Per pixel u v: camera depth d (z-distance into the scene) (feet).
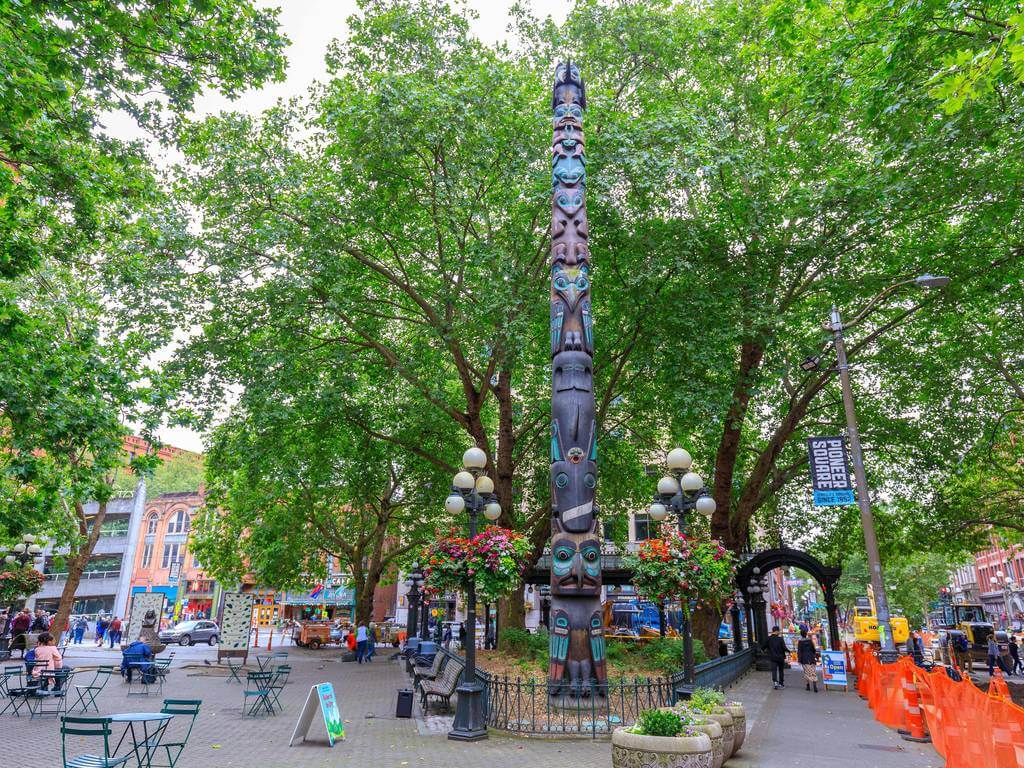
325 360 72.18
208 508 118.42
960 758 29.55
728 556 42.52
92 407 46.42
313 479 93.81
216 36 42.65
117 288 62.90
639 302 66.18
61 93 39.29
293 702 55.52
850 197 63.67
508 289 64.23
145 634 75.72
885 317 83.82
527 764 32.60
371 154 65.36
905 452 88.17
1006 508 94.73
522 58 75.82
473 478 42.04
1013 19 23.63
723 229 69.77
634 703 44.39
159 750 35.81
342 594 186.09
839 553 101.96
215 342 69.51
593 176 62.23
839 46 48.34
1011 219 61.26
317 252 64.90
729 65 74.79
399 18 69.67
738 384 72.69
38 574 87.61
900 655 46.73
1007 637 122.93
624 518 97.19
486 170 65.82
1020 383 86.69
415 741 38.65
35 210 46.32
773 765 32.55
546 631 71.92
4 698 53.67
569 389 50.65
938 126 54.34
